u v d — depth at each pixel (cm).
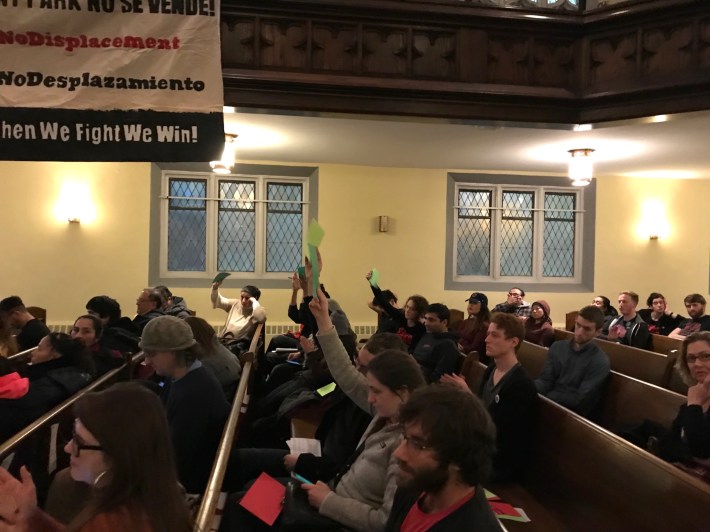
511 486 278
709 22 402
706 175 787
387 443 189
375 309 580
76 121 366
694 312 613
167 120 375
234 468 245
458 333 588
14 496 141
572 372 372
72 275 704
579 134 530
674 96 414
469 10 426
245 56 409
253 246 752
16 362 383
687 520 167
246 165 736
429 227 774
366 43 421
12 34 358
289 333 632
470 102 432
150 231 720
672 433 248
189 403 248
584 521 221
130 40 370
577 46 445
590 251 809
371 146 606
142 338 250
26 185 693
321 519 183
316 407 347
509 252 804
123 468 109
